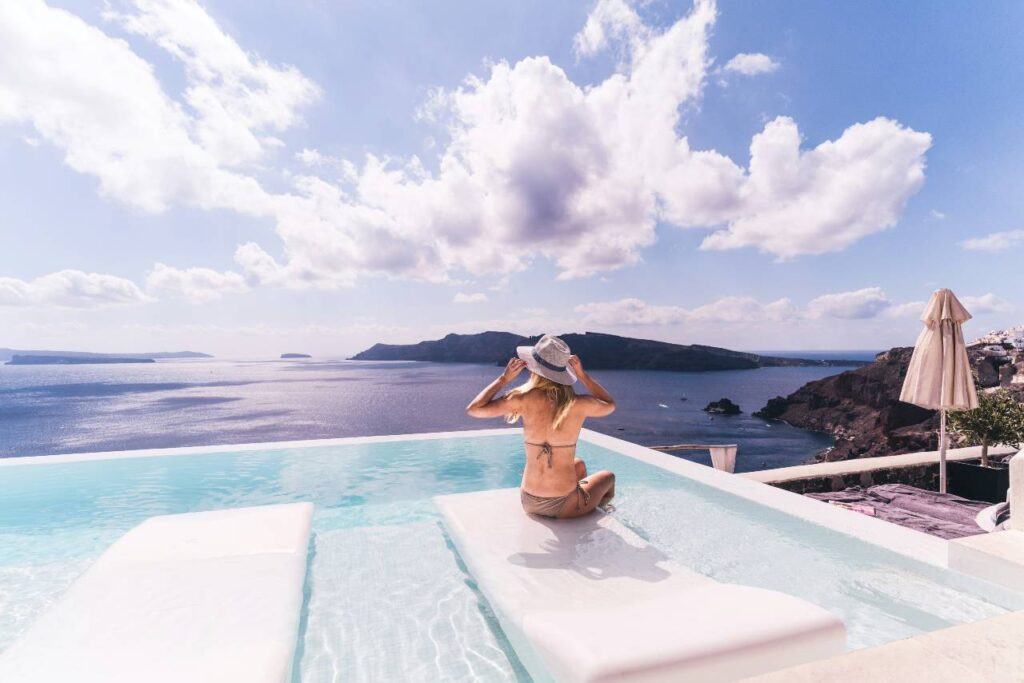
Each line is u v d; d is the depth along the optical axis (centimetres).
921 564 303
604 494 371
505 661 220
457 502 382
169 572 254
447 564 333
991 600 251
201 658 173
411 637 241
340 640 238
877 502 531
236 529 315
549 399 338
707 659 147
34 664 169
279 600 226
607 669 139
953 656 115
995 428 684
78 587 235
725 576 299
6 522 452
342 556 347
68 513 478
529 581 250
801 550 338
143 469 629
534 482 344
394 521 440
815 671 111
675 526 388
